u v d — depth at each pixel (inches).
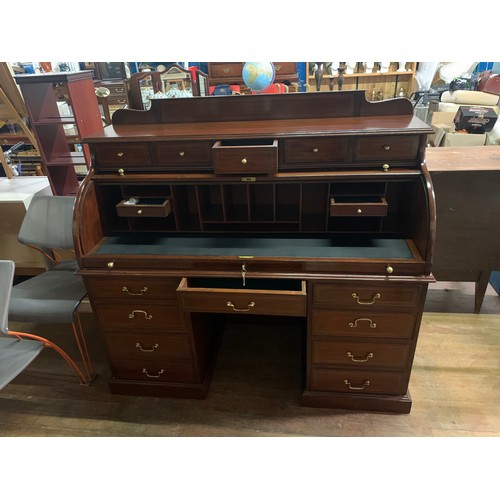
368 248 59.0
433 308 92.0
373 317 58.9
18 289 76.0
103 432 66.3
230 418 67.8
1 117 92.6
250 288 65.4
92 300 64.7
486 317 88.5
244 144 59.6
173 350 67.6
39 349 64.3
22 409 71.4
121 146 60.1
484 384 71.6
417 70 170.9
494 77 158.9
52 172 90.7
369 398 66.4
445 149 87.4
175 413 69.3
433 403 68.4
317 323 60.8
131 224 68.9
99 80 161.8
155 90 70.3
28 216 81.3
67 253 99.6
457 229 79.4
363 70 166.6
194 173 60.1
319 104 64.0
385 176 56.1
